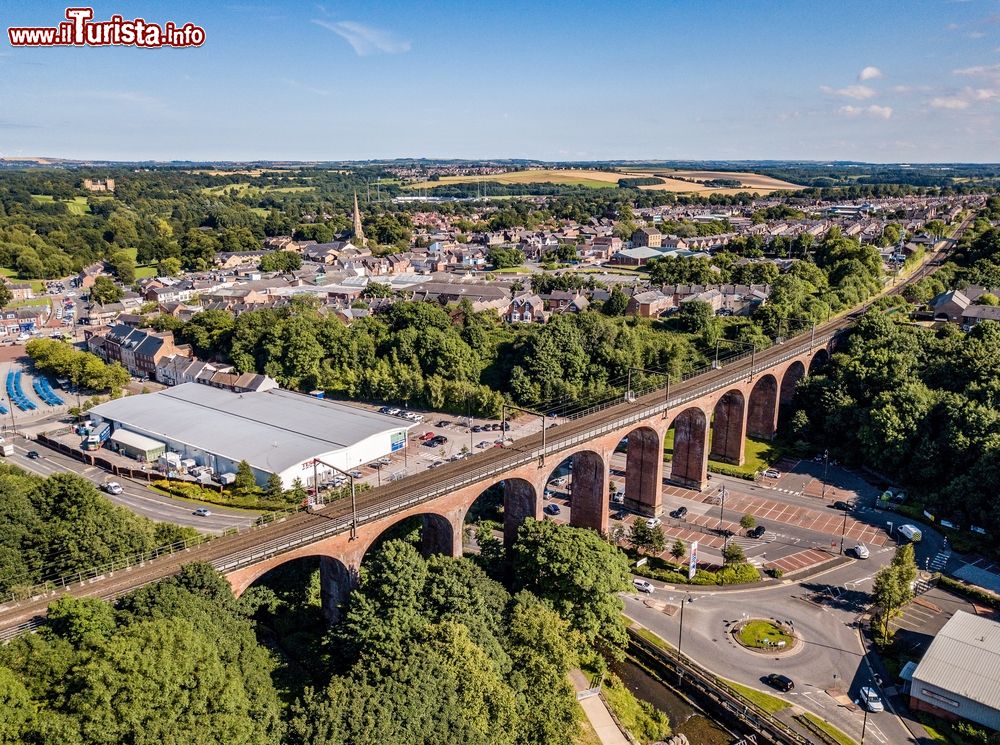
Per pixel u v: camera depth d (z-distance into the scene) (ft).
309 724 177.17
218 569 219.41
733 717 241.14
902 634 278.67
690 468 411.34
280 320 634.84
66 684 162.50
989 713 224.94
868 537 354.33
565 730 217.56
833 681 254.68
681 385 414.62
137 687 158.51
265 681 194.59
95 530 245.04
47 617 197.36
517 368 534.78
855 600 302.45
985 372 422.41
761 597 306.55
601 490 340.59
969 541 342.64
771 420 471.62
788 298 617.21
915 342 490.90
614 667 271.28
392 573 232.94
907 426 408.46
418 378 549.13
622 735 230.68
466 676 201.98
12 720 148.97
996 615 287.48
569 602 261.65
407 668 195.72
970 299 625.82
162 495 398.01
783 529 363.76
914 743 225.35
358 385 573.74
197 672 169.48
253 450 420.77
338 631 224.53
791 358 474.08
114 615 195.11
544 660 226.79
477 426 508.94
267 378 570.46
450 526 281.33
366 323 626.23
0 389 609.83
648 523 360.28
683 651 271.69
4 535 238.89
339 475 417.28
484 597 243.40
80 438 491.31
